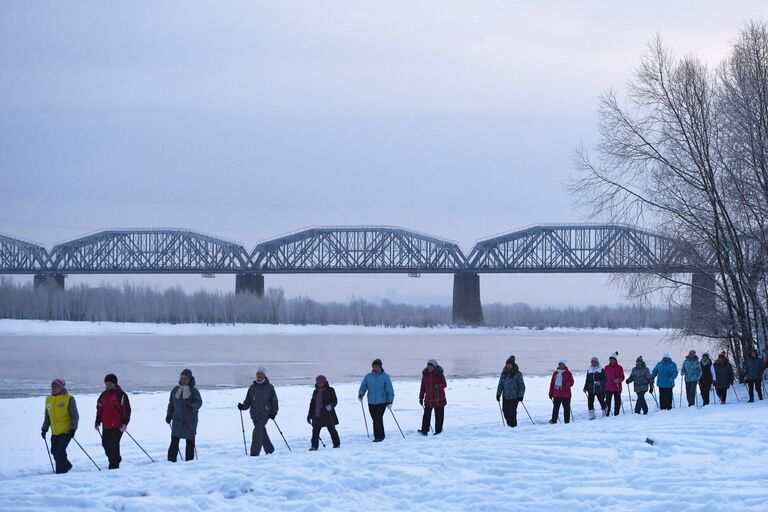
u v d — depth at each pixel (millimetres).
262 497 23062
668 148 60812
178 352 179750
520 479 24359
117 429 30594
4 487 24656
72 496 22766
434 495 22797
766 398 54219
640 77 61562
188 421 31609
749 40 61125
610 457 27359
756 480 23031
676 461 26203
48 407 30109
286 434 44250
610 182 62469
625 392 69750
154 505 21766
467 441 33688
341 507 21844
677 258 61062
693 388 49281
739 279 60094
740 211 59500
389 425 48000
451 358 161375
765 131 58781
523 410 55562
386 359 156000
